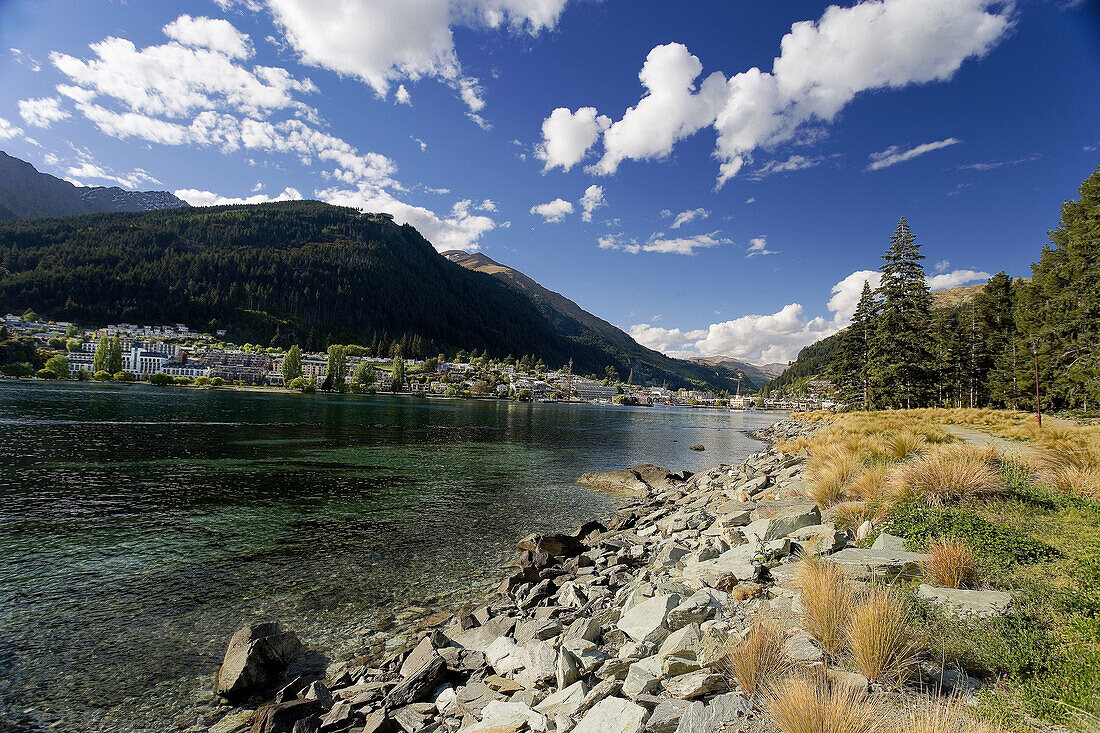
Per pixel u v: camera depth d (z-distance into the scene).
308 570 12.09
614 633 7.01
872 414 42.53
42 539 13.53
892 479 10.79
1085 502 8.73
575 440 50.06
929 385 48.84
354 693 6.82
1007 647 4.50
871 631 4.60
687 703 4.75
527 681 6.44
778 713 3.91
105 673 7.61
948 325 60.03
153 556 12.64
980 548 6.94
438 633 8.24
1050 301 41.34
